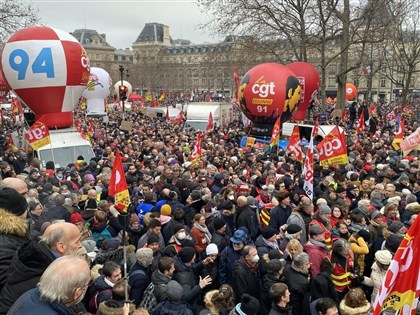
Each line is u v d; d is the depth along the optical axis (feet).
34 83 55.98
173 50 431.02
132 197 30.32
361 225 22.21
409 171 36.81
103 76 124.16
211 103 102.17
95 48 405.39
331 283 16.40
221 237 21.06
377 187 28.45
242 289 16.94
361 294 14.74
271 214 24.59
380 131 79.56
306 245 18.79
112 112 150.00
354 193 31.07
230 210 24.16
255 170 37.32
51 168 41.45
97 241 21.61
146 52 444.14
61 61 56.59
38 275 10.35
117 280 14.92
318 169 40.32
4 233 11.76
